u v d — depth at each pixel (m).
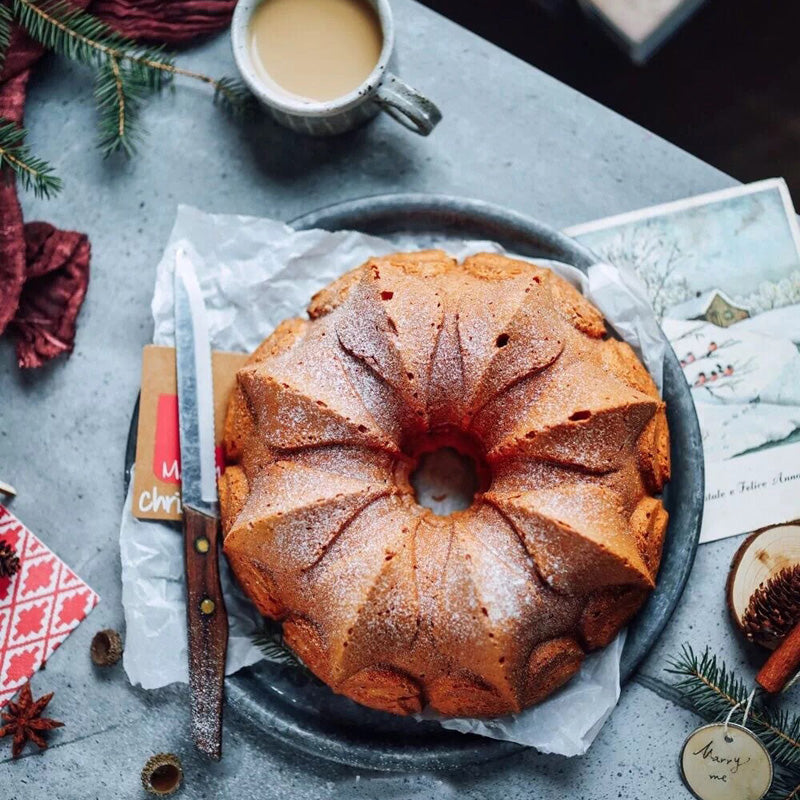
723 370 0.96
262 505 0.86
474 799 0.94
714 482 0.95
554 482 0.86
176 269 0.93
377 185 0.98
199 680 0.91
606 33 1.05
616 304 0.92
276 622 0.92
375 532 0.86
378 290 0.88
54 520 0.97
